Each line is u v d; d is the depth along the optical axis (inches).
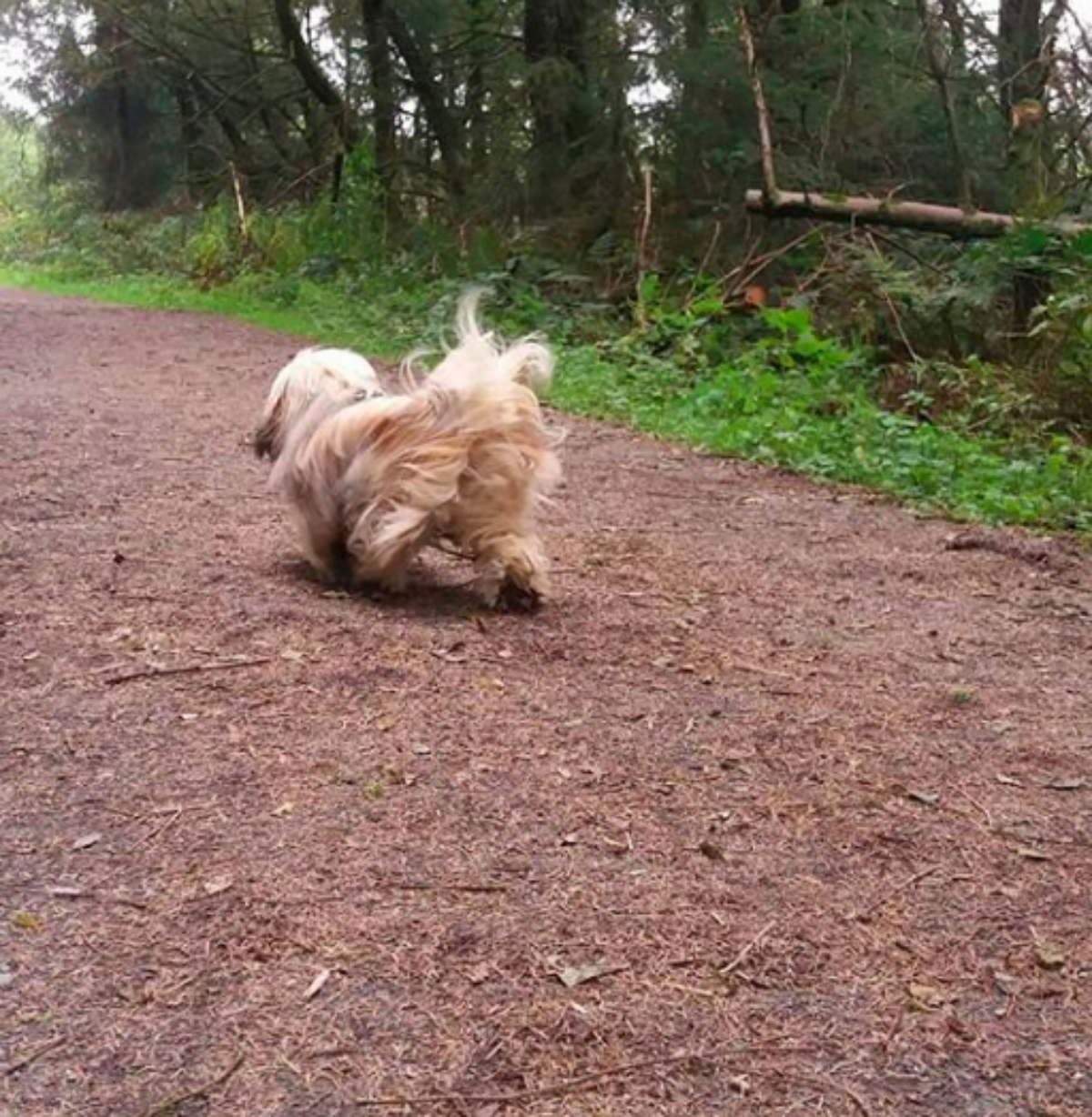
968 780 65.8
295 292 339.0
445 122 406.9
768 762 66.6
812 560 110.0
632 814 60.0
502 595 87.8
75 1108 40.1
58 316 303.4
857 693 77.5
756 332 234.5
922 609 97.2
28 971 46.8
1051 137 249.8
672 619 89.5
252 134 547.2
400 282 320.2
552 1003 45.9
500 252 298.7
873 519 128.0
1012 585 105.3
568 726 69.4
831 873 55.8
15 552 96.6
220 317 315.9
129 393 182.7
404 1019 44.8
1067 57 243.6
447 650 79.2
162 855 54.8
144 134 638.5
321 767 63.0
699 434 168.1
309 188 465.4
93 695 70.6
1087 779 66.7
